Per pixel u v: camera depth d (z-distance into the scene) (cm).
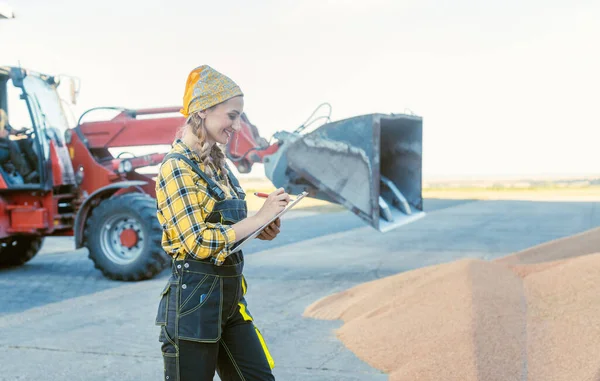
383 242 1059
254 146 739
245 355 203
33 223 768
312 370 357
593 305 346
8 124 783
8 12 724
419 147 700
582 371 286
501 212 1770
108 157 853
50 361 395
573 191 3534
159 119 806
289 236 1196
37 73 792
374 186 611
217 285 191
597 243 555
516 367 305
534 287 401
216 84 192
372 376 341
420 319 390
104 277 754
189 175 188
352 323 441
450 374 311
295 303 552
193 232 183
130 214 707
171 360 191
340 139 628
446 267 481
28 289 668
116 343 436
